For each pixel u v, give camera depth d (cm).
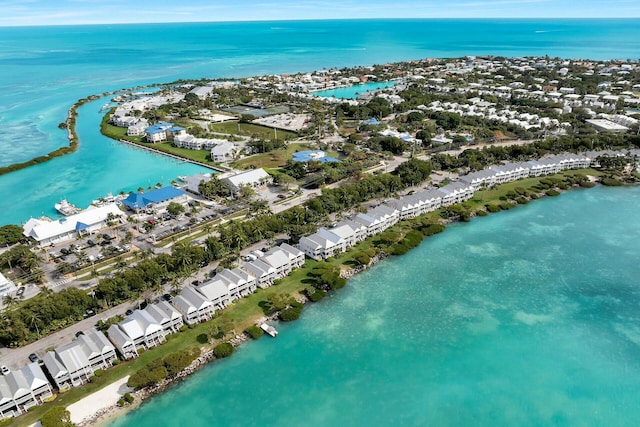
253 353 12362
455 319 13900
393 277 16075
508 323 13725
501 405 10856
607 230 19412
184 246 15975
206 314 13400
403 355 12400
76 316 13075
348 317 13912
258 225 17700
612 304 14612
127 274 14075
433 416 10544
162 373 10894
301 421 10356
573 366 12056
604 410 10750
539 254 17588
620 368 12000
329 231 17412
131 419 10281
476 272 16400
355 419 10431
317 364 12038
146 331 12025
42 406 10350
